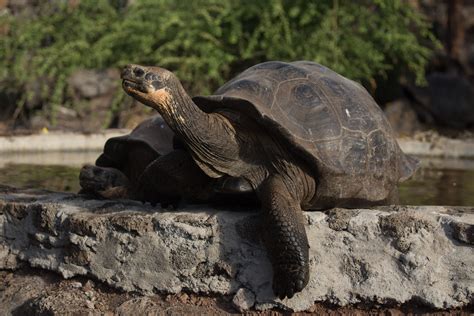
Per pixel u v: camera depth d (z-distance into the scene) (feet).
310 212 38.52
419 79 115.14
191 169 39.93
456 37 133.90
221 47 113.80
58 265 41.65
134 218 39.45
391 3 115.65
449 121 120.37
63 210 41.93
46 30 118.11
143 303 38.70
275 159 38.73
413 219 36.52
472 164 84.94
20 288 41.96
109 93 108.47
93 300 39.73
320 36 111.45
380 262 36.83
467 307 36.19
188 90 112.37
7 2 128.36
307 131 38.68
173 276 38.99
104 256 40.14
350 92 42.60
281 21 112.37
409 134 111.55
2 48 115.55
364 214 37.50
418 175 72.79
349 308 37.35
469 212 38.34
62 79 105.81
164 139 50.47
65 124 104.83
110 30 117.60
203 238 38.50
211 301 38.68
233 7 115.75
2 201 44.21
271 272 37.65
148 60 113.80
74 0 126.41
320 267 37.40
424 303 36.32
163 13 115.85
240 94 39.24
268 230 36.22
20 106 106.73
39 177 65.21
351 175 39.52
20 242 43.55
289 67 42.16
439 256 36.27
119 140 50.55
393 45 114.11
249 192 38.63
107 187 46.19
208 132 37.83
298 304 37.32
